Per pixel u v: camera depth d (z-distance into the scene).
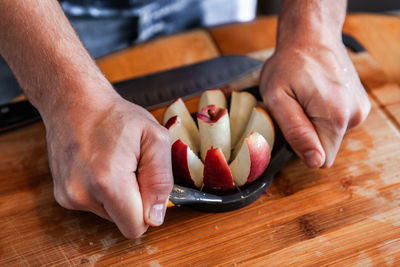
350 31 0.78
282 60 0.59
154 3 0.80
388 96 0.67
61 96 0.52
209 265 0.52
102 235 0.54
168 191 0.50
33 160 0.62
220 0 0.87
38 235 0.55
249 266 0.52
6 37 0.53
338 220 0.55
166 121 0.59
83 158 0.49
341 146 0.61
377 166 0.59
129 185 0.48
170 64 0.73
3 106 0.66
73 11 0.75
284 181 0.58
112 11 0.77
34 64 0.53
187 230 0.54
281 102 0.58
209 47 0.75
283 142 0.58
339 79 0.57
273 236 0.54
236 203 0.54
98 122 0.50
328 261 0.52
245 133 0.59
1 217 0.56
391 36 0.77
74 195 0.49
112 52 0.75
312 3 0.61
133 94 0.66
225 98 0.63
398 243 0.53
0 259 0.53
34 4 0.54
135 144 0.50
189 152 0.54
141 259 0.53
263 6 1.06
